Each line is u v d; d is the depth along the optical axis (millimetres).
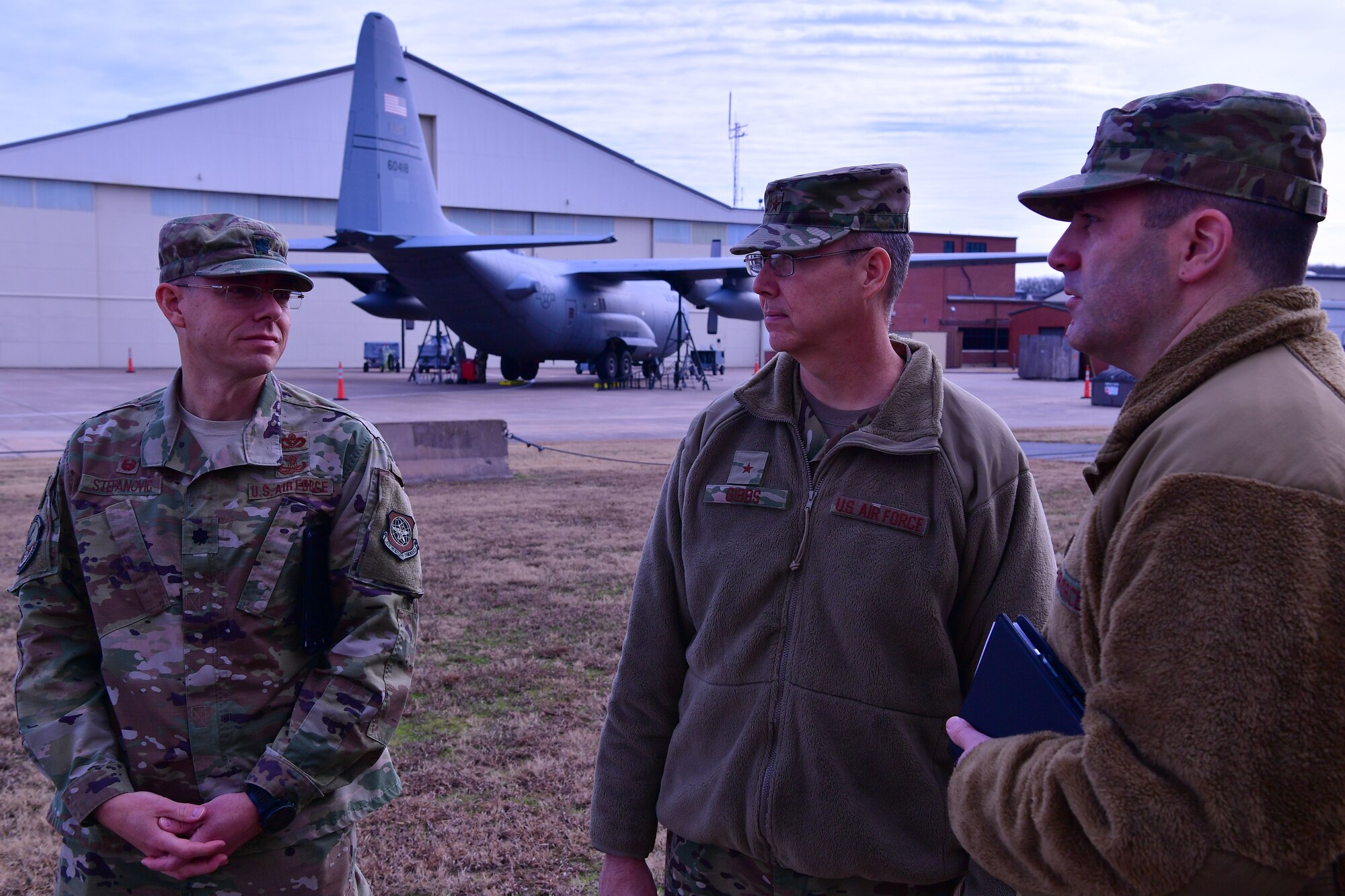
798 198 1812
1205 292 1236
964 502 1777
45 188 40875
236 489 2027
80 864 1944
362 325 47750
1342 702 971
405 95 27203
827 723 1737
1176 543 1055
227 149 43219
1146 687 1043
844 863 1709
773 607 1810
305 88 44250
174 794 1960
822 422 1905
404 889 3023
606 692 4680
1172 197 1230
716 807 1812
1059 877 1135
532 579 6766
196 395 2066
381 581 2062
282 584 2020
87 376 35594
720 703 1851
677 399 26797
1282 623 979
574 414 21188
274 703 2021
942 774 1771
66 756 1900
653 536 2102
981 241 54438
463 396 26938
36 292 41062
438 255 25266
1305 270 1236
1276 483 1031
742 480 1885
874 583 1732
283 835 1936
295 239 45031
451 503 9805
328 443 2115
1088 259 1333
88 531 1983
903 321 53594
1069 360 41250
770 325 1878
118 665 1955
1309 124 1194
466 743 4094
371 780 2115
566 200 50156
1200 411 1139
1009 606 1797
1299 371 1123
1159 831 1000
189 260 1979
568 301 29734
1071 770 1099
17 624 5590
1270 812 966
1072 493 10195
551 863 3178
